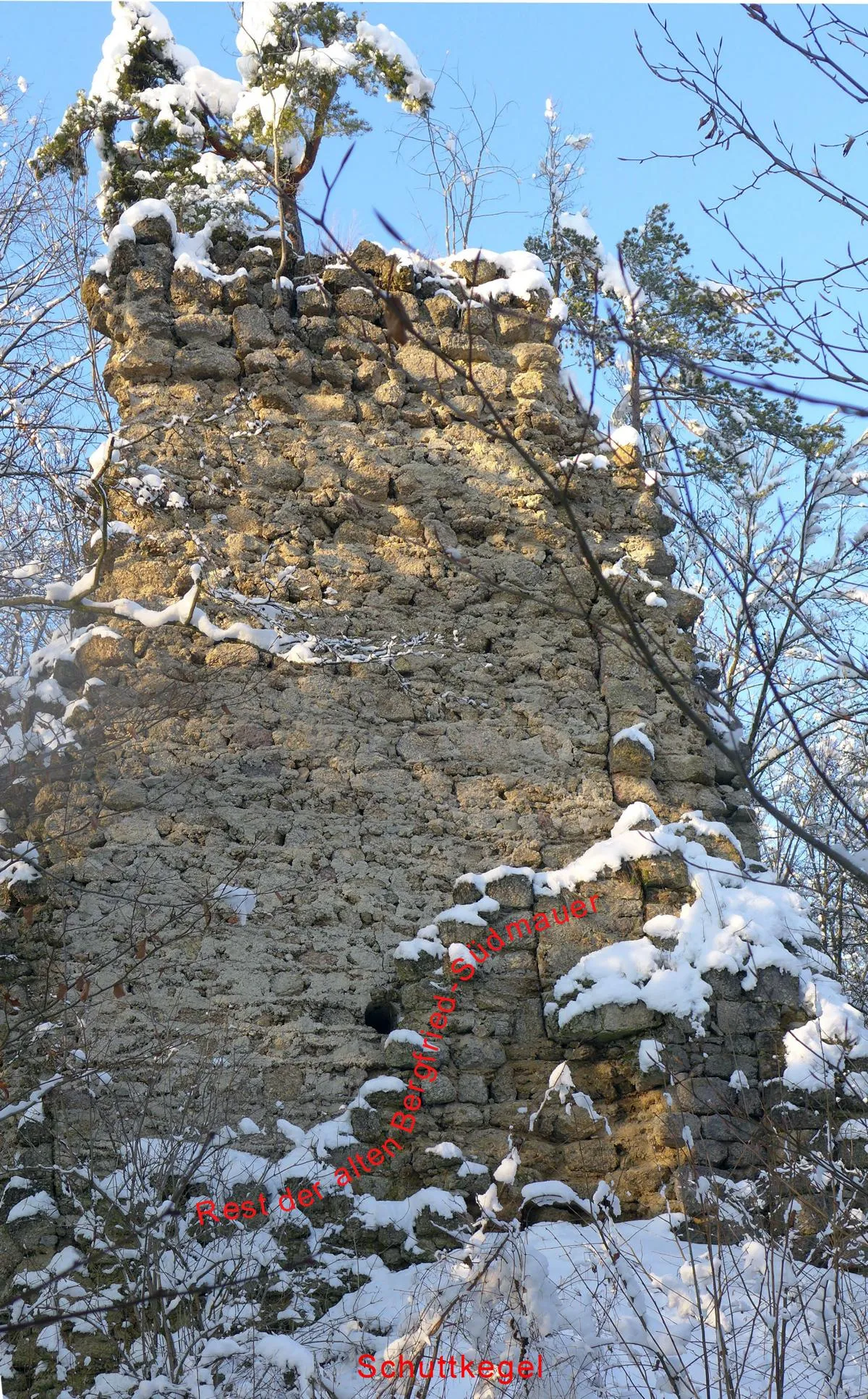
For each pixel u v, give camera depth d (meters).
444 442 9.30
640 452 9.85
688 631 9.52
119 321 9.27
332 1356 6.39
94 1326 6.51
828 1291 5.98
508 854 8.23
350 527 8.89
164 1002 7.37
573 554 9.13
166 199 10.49
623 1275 5.66
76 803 7.72
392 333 3.69
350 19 10.57
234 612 8.47
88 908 7.48
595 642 8.99
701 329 13.39
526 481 9.25
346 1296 6.79
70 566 11.53
